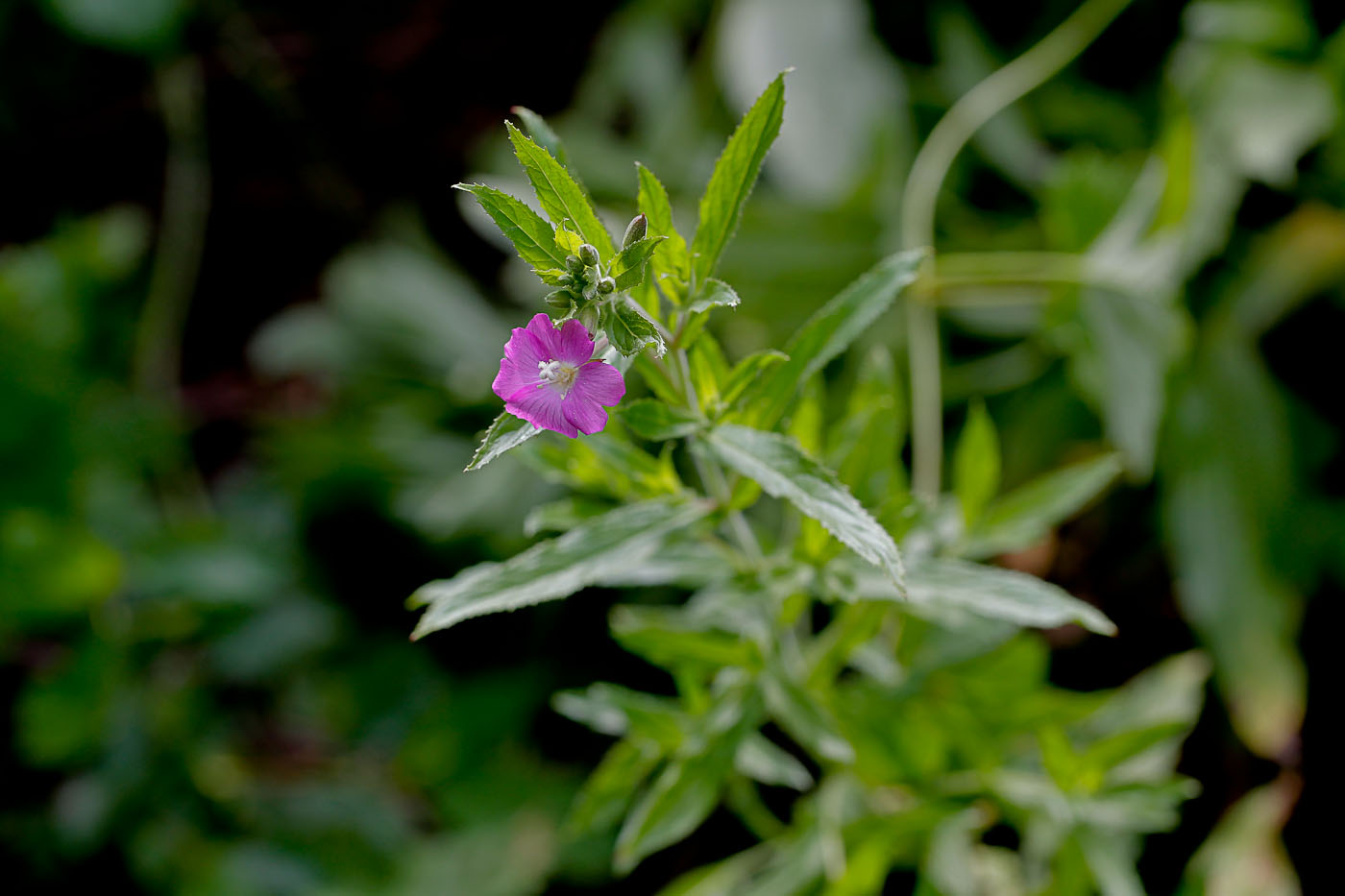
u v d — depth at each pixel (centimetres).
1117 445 103
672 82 127
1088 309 98
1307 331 105
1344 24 103
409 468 116
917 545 81
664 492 76
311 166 146
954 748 85
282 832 106
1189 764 101
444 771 107
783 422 77
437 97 145
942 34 118
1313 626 102
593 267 70
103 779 104
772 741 97
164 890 102
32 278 115
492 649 115
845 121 112
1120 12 116
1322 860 97
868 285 74
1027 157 114
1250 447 100
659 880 101
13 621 104
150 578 108
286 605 115
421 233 142
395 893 100
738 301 71
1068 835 81
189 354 143
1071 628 106
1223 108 103
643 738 79
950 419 110
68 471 111
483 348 124
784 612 78
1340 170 104
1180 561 98
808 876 81
